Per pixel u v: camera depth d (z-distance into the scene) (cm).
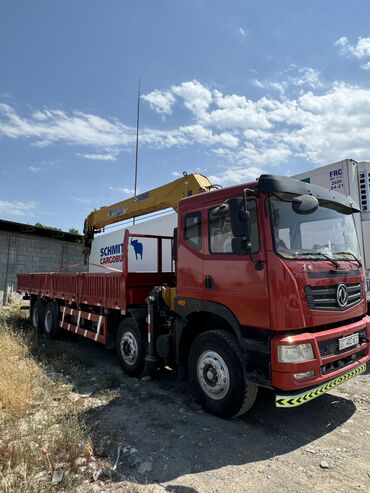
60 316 934
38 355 713
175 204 779
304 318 371
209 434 393
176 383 570
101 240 1454
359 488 299
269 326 371
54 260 1948
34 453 338
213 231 453
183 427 411
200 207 477
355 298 446
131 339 605
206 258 456
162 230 957
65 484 296
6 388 473
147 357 551
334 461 340
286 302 366
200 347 455
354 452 356
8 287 1750
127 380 588
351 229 498
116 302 638
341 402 480
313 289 387
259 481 310
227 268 425
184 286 491
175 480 311
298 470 326
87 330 762
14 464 318
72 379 583
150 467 328
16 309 1509
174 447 366
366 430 402
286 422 423
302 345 363
